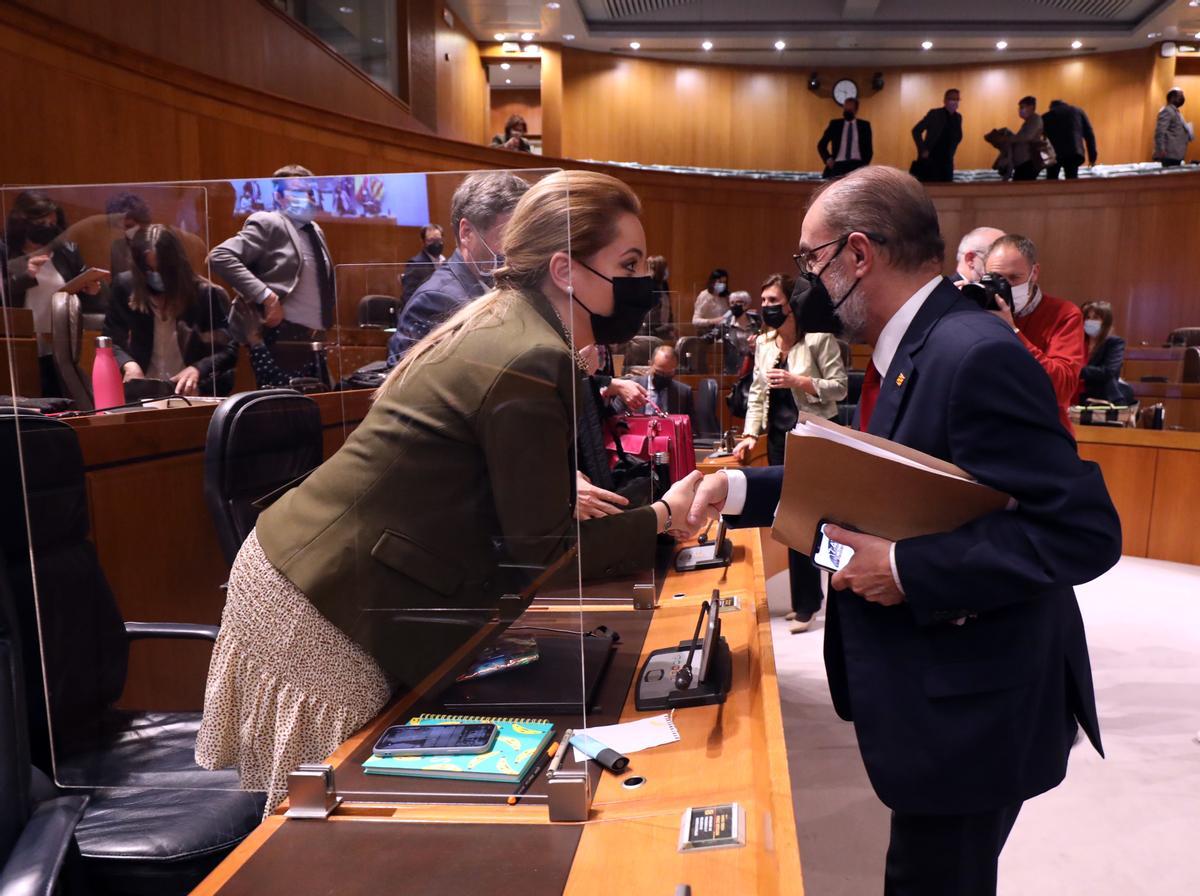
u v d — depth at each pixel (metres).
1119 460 4.98
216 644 1.03
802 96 11.87
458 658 0.96
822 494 1.06
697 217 8.44
